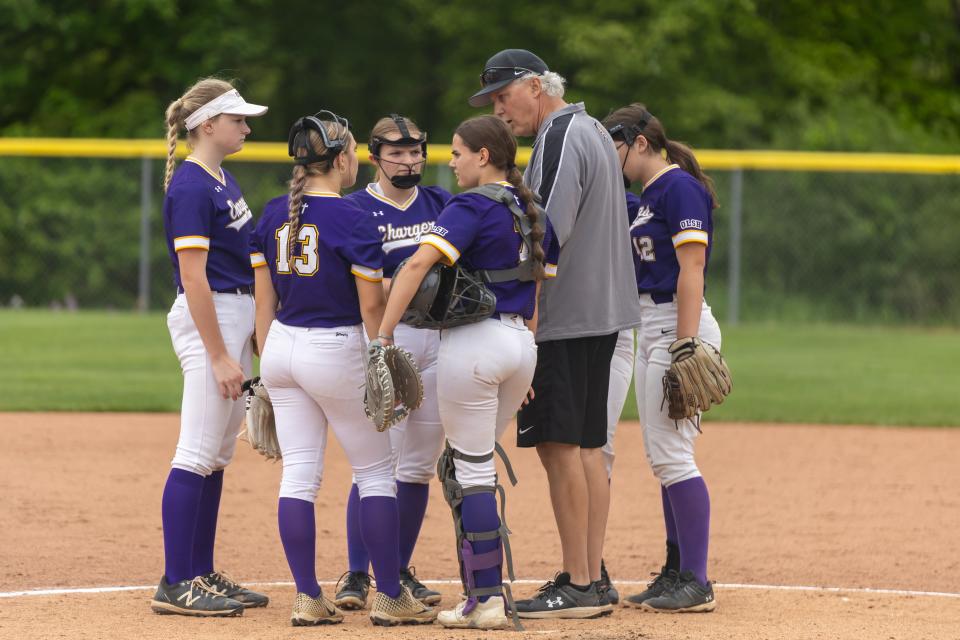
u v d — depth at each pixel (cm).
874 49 10438
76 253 8175
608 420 2266
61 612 2003
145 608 2052
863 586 2367
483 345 1889
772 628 1948
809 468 3669
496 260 1898
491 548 1927
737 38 9288
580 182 1994
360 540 2147
